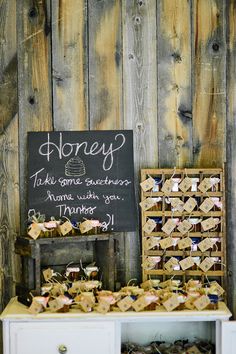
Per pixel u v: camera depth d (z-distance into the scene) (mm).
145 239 3027
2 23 3035
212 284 2947
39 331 2721
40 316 2719
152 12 3082
